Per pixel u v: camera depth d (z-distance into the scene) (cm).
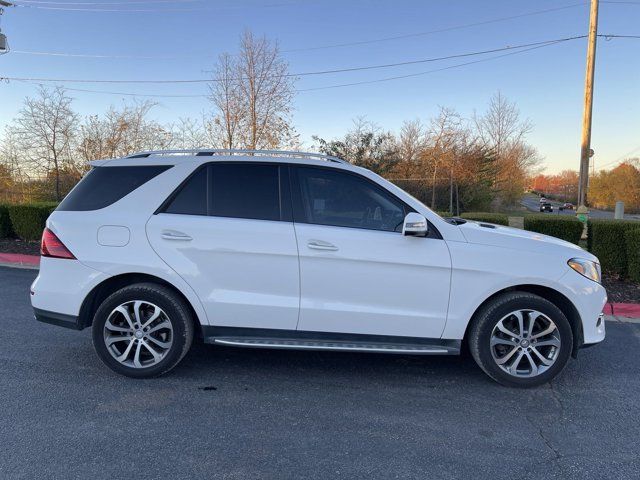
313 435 323
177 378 412
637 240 748
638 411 366
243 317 395
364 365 451
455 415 355
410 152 2700
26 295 696
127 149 2134
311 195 402
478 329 393
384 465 290
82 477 273
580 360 473
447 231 395
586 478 280
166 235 394
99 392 383
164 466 285
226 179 407
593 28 1717
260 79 1952
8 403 362
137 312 398
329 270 388
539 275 386
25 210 1120
